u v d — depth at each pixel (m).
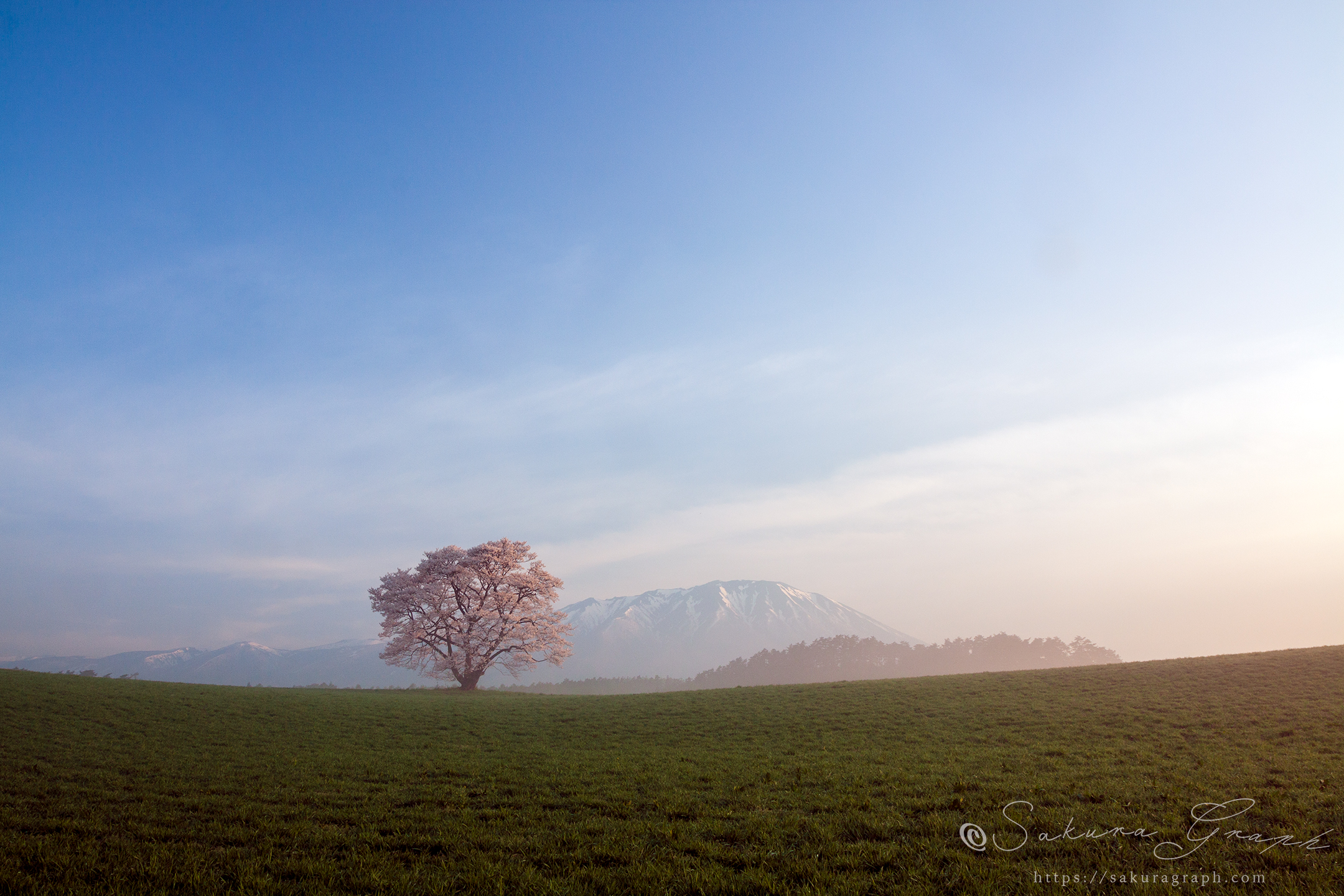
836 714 31.81
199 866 11.15
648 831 13.48
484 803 16.45
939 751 22.38
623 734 28.83
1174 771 17.83
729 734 27.80
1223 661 40.53
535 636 68.19
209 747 24.64
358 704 39.78
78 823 14.13
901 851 11.62
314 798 16.86
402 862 11.55
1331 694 28.75
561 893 9.80
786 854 11.73
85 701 32.66
